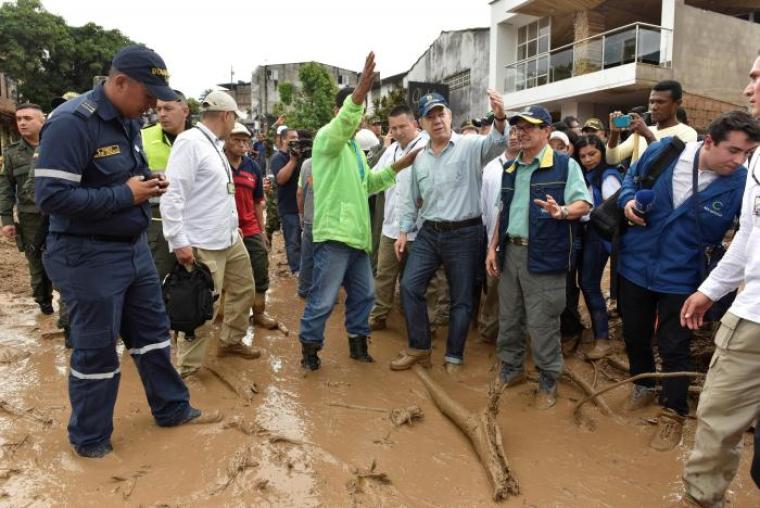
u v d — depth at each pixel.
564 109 17.55
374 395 4.12
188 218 4.02
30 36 24.95
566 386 4.39
